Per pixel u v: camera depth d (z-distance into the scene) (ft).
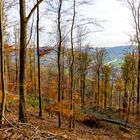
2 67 37.78
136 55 100.12
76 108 88.63
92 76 175.01
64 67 95.04
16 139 24.88
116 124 110.01
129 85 136.98
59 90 72.74
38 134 26.18
